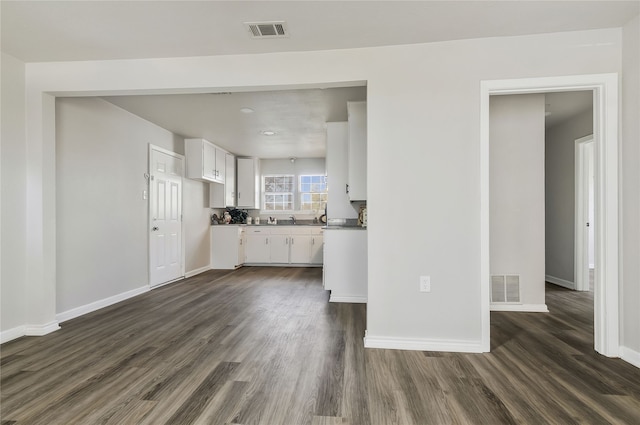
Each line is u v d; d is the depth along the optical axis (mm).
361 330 2963
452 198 2510
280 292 4469
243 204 7117
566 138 4770
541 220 3604
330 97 3674
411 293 2541
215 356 2404
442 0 2004
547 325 3096
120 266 4020
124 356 2406
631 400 1819
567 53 2391
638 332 2221
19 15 2137
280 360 2338
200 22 2225
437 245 2521
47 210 2912
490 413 1709
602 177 2383
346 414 1706
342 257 3984
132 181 4242
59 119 3195
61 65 2809
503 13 2141
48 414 1699
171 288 4711
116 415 1691
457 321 2508
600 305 2422
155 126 4727
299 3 2027
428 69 2520
